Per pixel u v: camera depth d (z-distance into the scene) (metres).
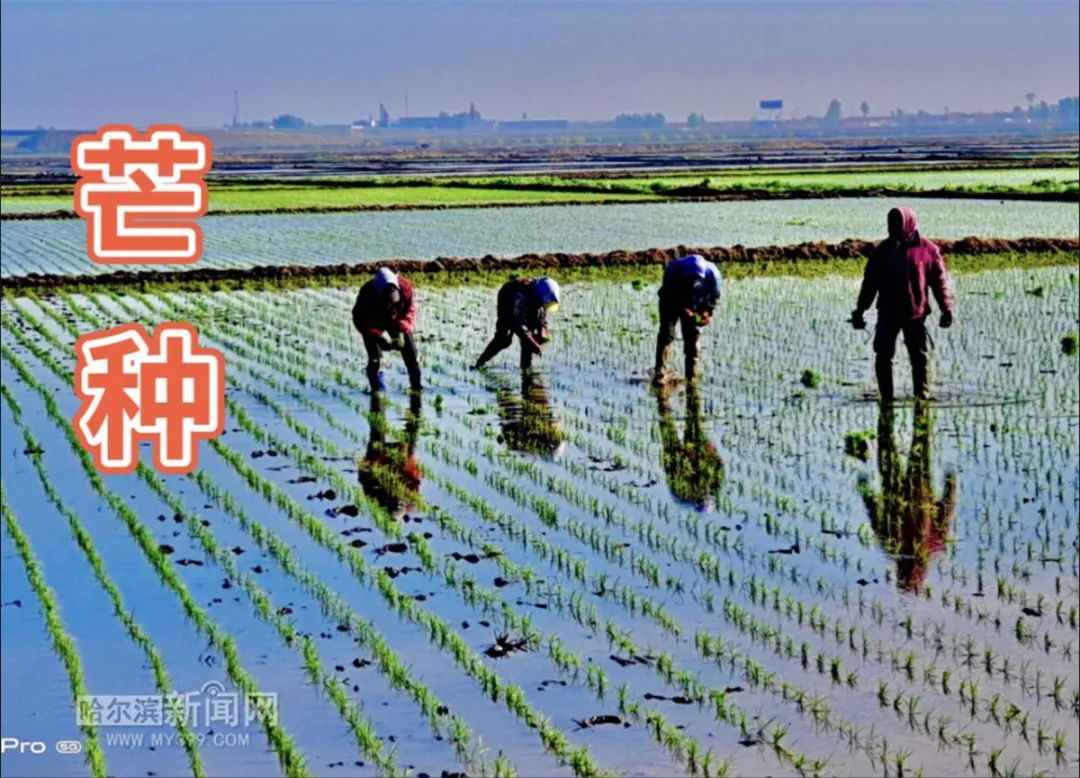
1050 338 25.58
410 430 19.56
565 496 16.11
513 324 23.20
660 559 13.81
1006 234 42.75
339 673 11.18
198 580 13.44
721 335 26.47
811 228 46.81
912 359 20.77
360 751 9.89
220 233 47.94
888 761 9.47
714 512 15.43
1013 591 12.74
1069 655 11.17
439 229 48.41
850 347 25.19
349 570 13.66
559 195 65.69
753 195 61.91
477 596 12.80
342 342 26.62
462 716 10.38
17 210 61.41
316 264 38.44
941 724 9.95
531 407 20.84
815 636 11.69
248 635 12.02
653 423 19.78
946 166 91.19
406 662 11.37
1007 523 14.88
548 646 11.66
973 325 26.97
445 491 16.45
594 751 9.75
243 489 16.61
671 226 48.19
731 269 36.53
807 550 14.05
